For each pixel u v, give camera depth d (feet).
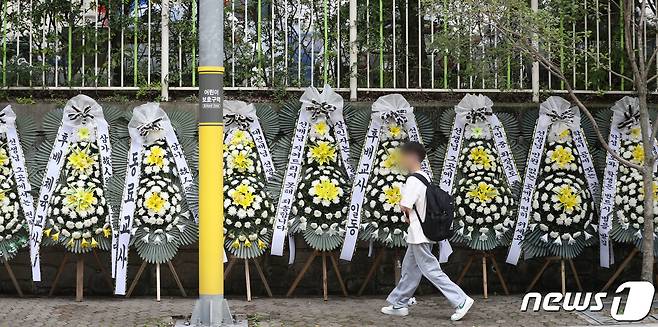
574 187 27.12
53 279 27.89
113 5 28.91
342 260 28.02
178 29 28.91
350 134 27.89
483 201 26.96
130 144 27.20
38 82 28.66
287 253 28.04
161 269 28.04
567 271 28.94
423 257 23.99
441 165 27.99
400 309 24.79
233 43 29.07
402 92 29.09
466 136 28.02
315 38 29.19
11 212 26.48
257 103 28.40
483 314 24.91
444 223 23.75
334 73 29.25
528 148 28.12
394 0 29.25
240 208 26.40
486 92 29.22
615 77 29.48
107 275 27.73
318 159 27.43
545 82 29.63
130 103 28.32
